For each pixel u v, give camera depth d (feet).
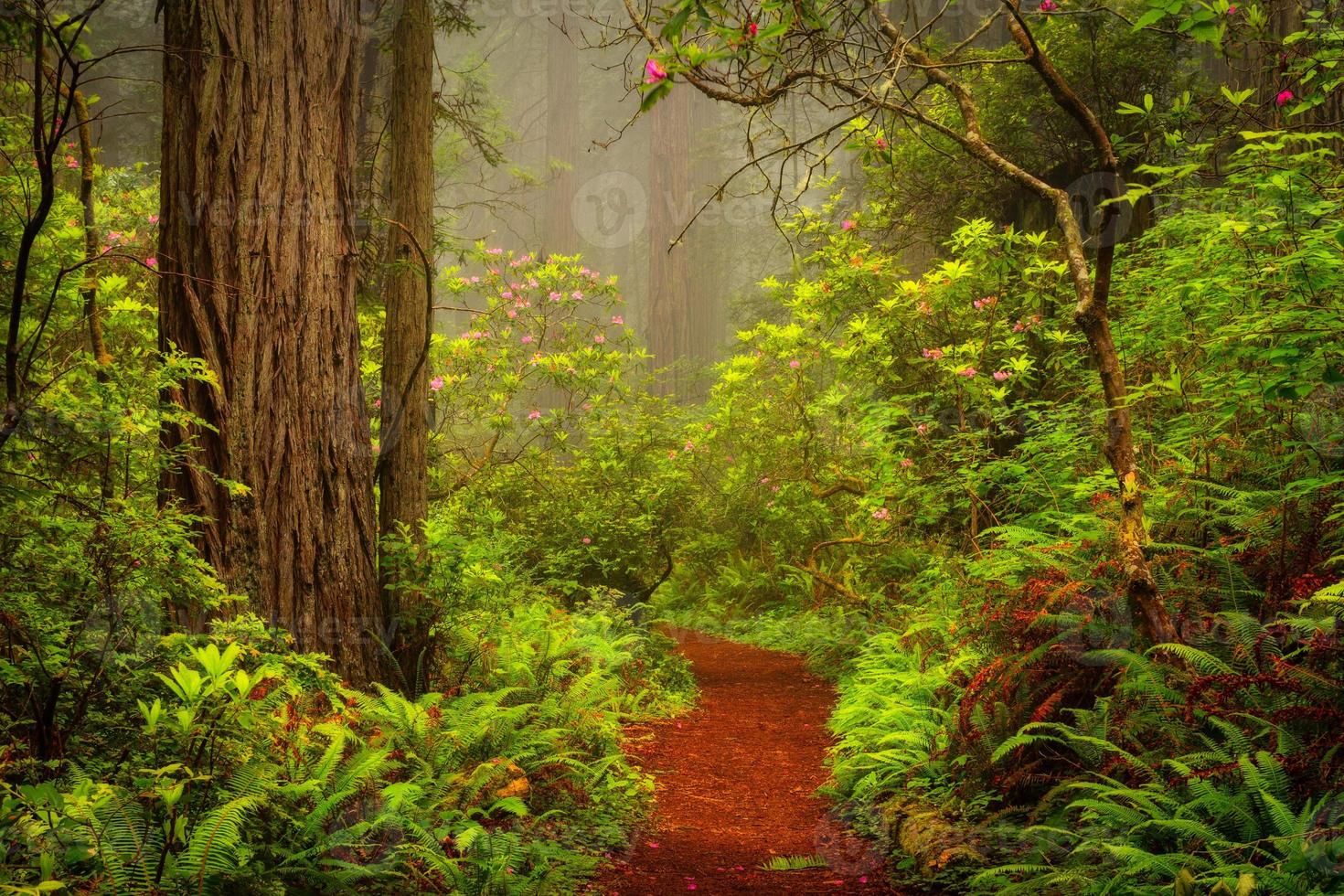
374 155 27.20
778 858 15.06
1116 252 24.49
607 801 17.16
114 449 13.71
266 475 16.42
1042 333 25.13
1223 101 23.08
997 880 12.69
